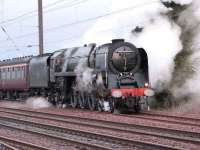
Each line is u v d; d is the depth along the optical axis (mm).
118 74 32750
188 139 18484
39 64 43312
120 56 32812
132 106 32469
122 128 23297
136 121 26125
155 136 20031
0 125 26109
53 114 31656
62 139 19703
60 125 25859
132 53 33219
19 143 19219
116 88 32031
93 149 17406
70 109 36906
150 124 24516
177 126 23391
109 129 22875
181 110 33062
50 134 21797
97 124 25328
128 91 32250
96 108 34531
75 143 18734
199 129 22094
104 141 19453
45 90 42906
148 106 33562
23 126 26031
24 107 41906
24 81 47344
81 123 25312
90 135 20828
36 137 21328
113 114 31000
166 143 18312
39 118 30047
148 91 32906
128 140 18453
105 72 32531
